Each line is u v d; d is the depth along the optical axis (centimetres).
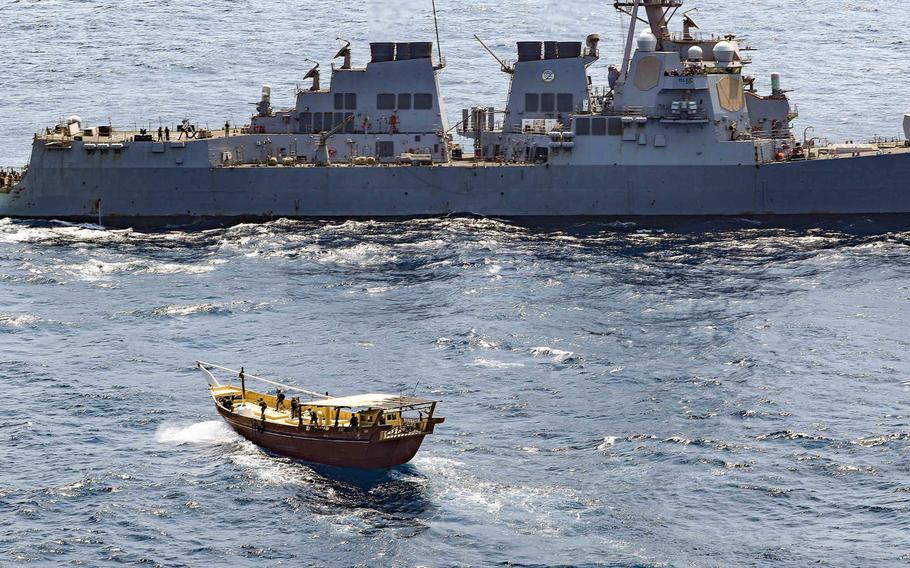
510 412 14162
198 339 16238
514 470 12950
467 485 12675
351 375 15012
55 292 18100
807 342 15900
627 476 12812
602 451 13300
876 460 12950
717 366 15288
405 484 12706
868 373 14962
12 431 13662
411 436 12912
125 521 12044
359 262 19400
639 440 13500
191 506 12312
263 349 15888
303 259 19575
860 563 11325
